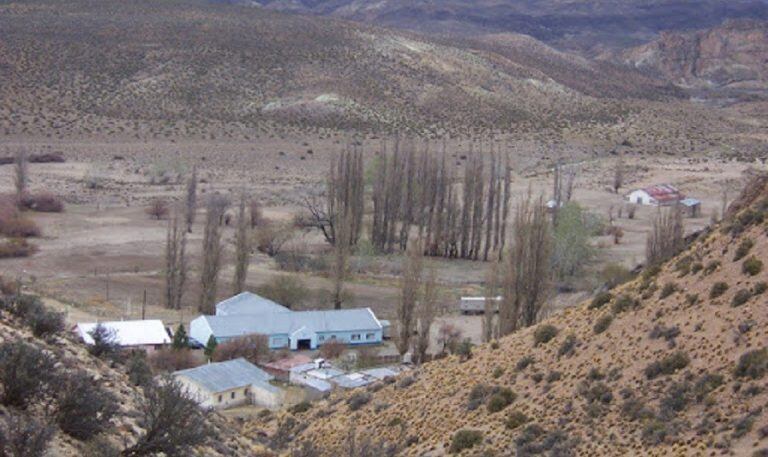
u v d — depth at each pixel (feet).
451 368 170.40
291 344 264.93
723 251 147.23
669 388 125.39
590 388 135.03
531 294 226.17
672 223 260.01
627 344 140.87
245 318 266.36
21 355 80.07
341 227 303.89
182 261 292.40
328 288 320.91
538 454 123.95
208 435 91.91
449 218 382.22
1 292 137.80
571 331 155.33
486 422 140.26
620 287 165.58
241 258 296.30
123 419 87.81
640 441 117.60
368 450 130.52
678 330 135.95
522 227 231.30
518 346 163.43
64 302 272.72
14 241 348.38
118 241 371.76
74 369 94.89
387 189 382.83
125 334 240.12
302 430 165.48
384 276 343.87
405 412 156.46
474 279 343.46
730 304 134.21
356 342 271.90
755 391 115.03
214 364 219.00
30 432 71.36
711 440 110.32
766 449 102.99
